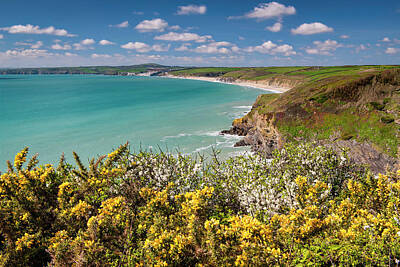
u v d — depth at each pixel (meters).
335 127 30.95
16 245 5.10
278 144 34.06
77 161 7.18
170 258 4.41
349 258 4.26
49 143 42.88
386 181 6.73
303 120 34.00
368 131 28.12
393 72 33.22
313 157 8.71
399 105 29.02
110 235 5.11
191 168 8.11
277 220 5.19
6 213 5.43
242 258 4.25
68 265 4.51
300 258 4.45
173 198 6.95
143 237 5.32
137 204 6.52
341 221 5.21
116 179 7.42
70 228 5.69
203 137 45.56
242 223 4.81
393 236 4.45
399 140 25.50
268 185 7.23
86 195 6.51
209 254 4.40
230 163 8.69
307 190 6.52
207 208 5.71
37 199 6.12
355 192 6.92
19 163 6.56
